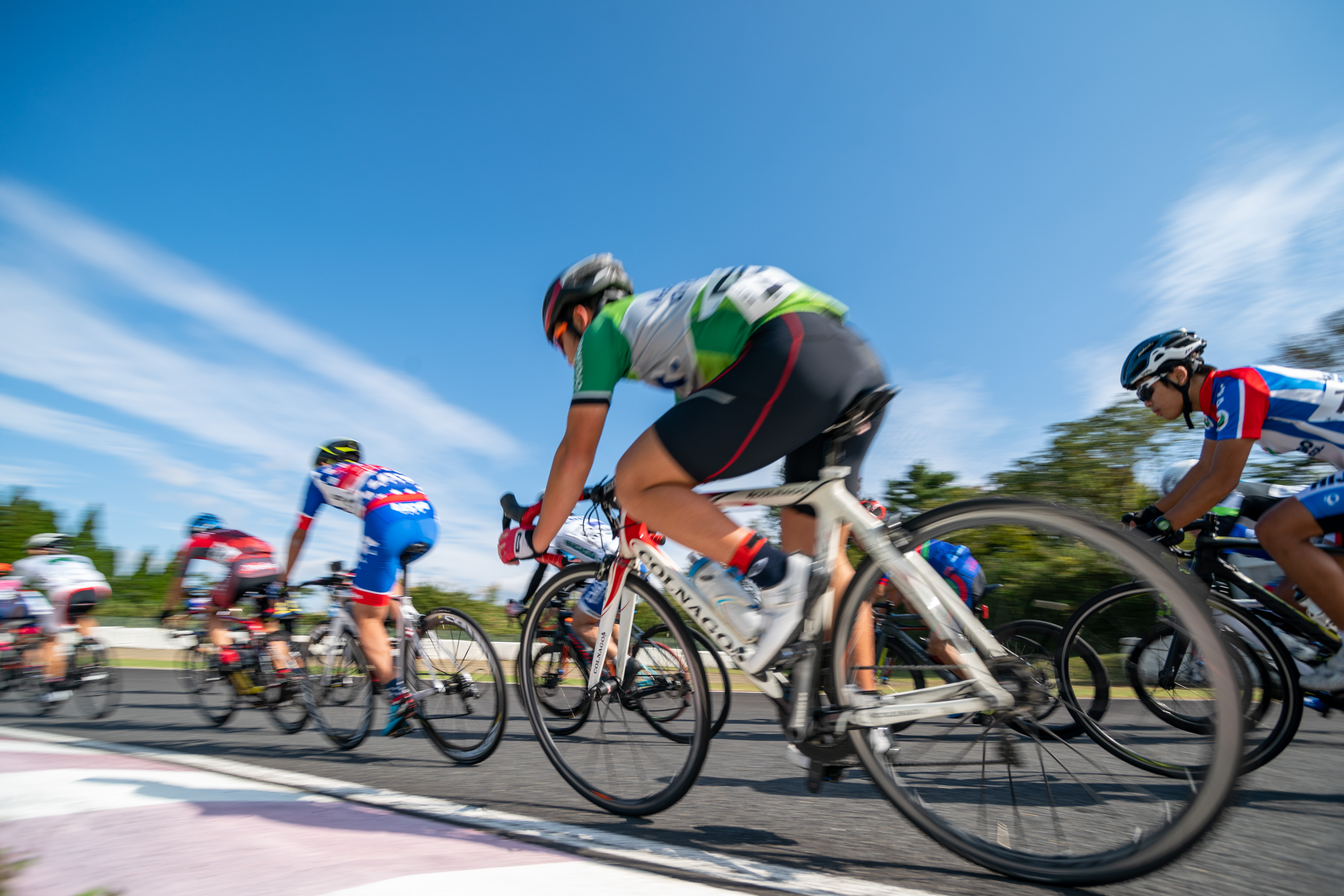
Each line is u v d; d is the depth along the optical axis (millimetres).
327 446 3463
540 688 2580
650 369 1698
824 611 1586
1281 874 1420
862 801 2090
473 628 2715
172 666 8117
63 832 1528
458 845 1478
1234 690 1209
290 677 3682
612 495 1941
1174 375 2488
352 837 1520
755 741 3344
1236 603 2301
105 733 3805
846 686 1547
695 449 1541
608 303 1912
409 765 2727
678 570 1771
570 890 1203
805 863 1485
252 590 4051
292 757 2959
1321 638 2277
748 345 1562
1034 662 1782
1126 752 1668
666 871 1366
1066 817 1499
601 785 2041
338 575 3406
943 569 1899
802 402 1517
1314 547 2215
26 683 5156
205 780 2129
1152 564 1286
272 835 1515
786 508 1921
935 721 1539
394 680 2963
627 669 2020
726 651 1676
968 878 1397
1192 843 1240
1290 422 2299
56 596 5000
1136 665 1740
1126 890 1342
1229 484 2332
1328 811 1877
